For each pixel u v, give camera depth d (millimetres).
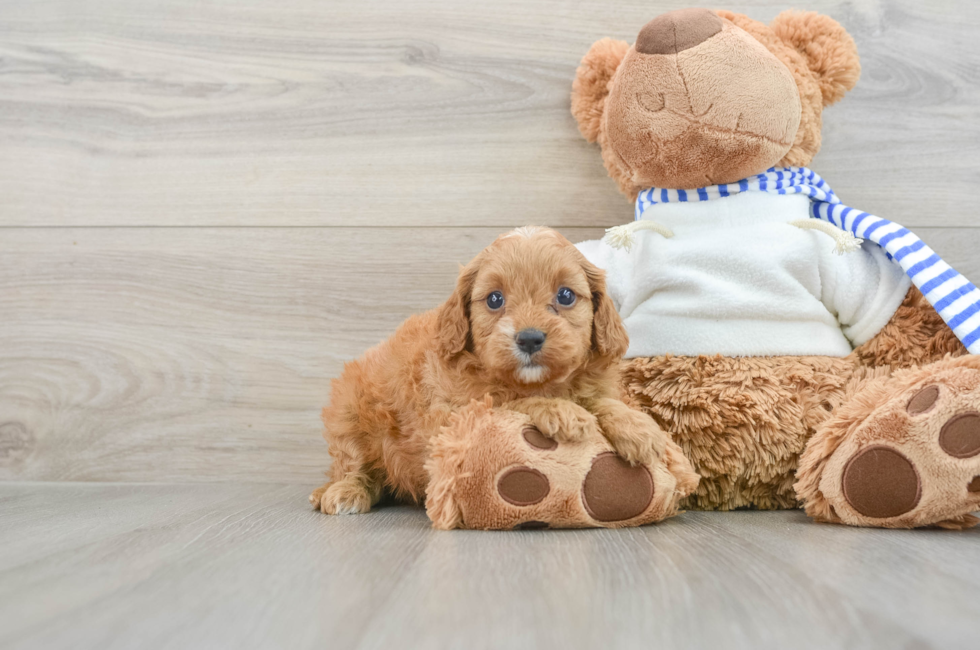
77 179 2211
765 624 776
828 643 722
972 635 741
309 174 2184
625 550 1137
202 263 2195
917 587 911
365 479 1727
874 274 1707
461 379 1489
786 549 1142
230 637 757
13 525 1435
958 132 2098
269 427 2174
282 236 2186
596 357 1492
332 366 2174
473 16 2148
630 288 1791
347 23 2172
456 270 2162
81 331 2203
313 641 740
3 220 2215
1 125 2219
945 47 2094
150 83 2207
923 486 1298
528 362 1325
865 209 2105
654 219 1819
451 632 757
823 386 1635
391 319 2172
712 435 1640
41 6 2215
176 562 1087
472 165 2156
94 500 1815
